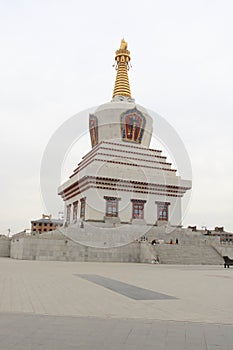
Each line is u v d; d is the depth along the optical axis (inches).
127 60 2950.3
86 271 1045.8
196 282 815.7
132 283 761.0
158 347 281.6
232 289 690.8
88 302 500.1
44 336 305.7
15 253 1779.0
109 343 289.0
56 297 539.2
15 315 395.2
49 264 1323.8
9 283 698.8
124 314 415.5
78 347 275.7
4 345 276.8
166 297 568.4
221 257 1785.2
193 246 1830.7
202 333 332.5
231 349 282.8
